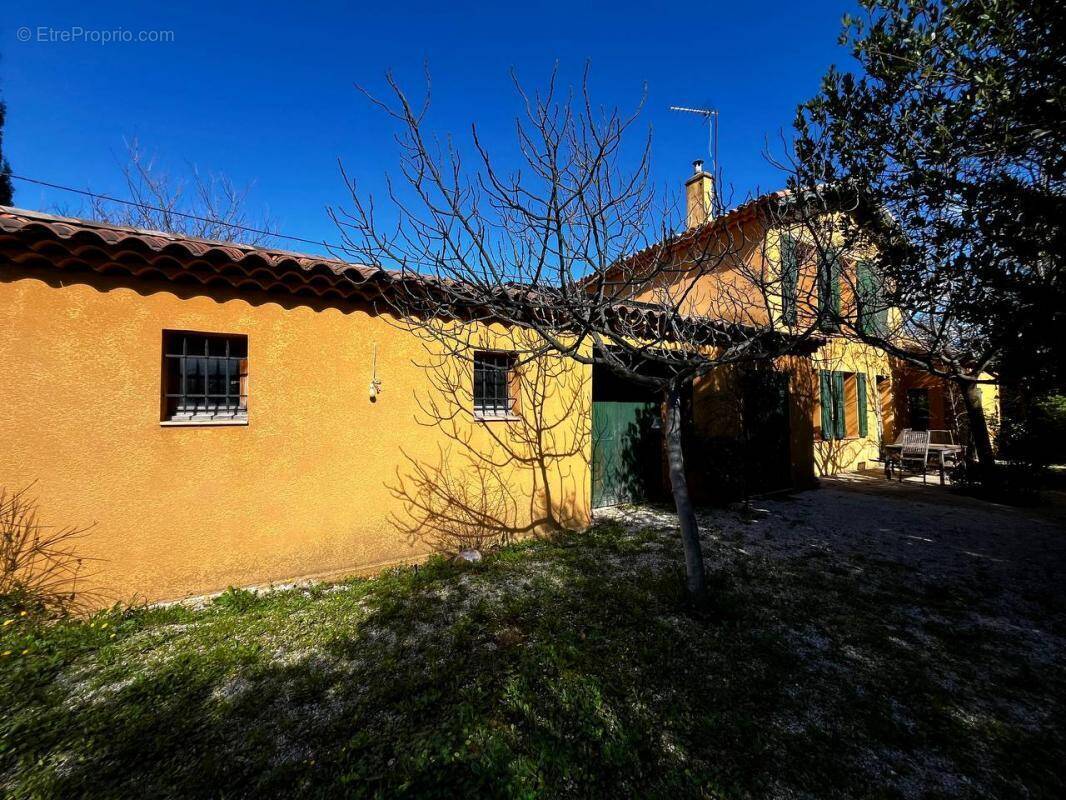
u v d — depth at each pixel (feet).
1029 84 10.82
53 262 10.66
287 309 13.50
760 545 17.19
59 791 6.35
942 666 9.62
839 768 6.91
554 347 11.80
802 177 13.32
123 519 11.44
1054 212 10.84
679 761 7.00
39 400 10.68
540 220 10.49
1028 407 36.27
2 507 10.31
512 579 13.93
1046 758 7.13
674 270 12.66
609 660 9.58
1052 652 10.18
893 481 30.76
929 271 13.98
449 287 13.73
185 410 12.64
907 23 12.25
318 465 13.85
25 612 10.07
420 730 7.61
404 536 15.19
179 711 7.98
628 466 23.50
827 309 12.17
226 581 12.55
